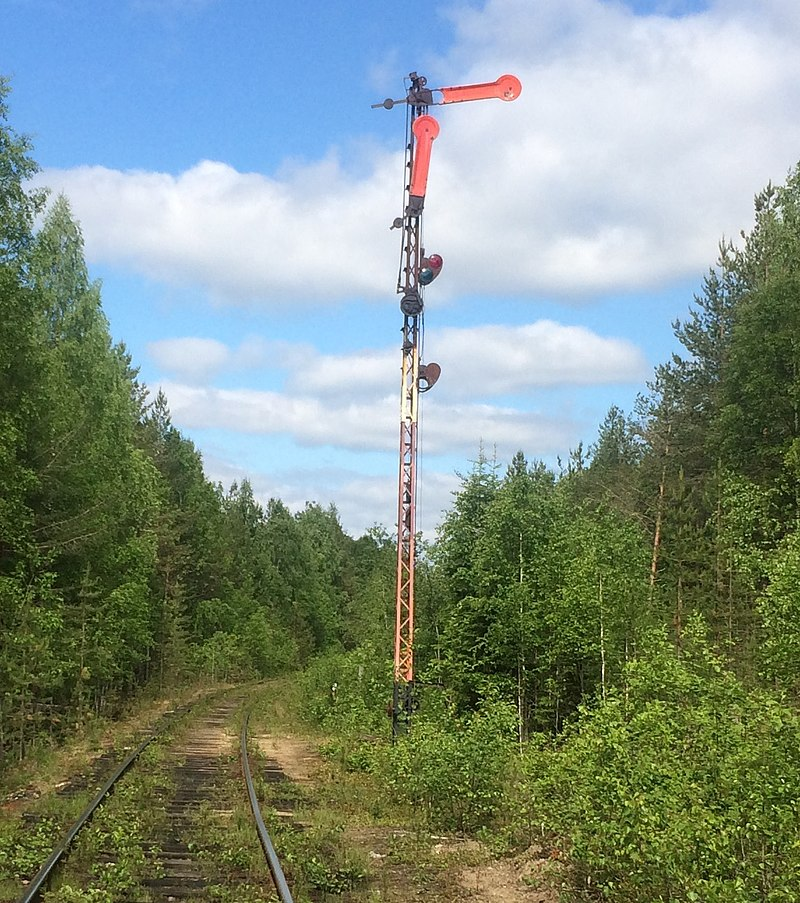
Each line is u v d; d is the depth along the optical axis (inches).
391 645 1086.4
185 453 2480.3
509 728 543.8
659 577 1270.9
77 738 876.6
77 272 1280.8
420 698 782.5
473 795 482.3
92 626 1091.3
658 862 288.8
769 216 1451.8
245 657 2716.5
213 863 371.2
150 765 665.6
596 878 347.6
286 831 435.2
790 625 592.4
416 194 780.6
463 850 427.5
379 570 1808.6
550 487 1006.4
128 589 1202.0
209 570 2549.2
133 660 1440.7
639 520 1417.3
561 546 895.1
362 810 529.7
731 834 283.7
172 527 2064.5
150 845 401.4
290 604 3580.2
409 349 776.3
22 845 377.7
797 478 1002.7
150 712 1309.1
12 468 761.0
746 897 255.6
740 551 966.4
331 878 364.2
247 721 1094.4
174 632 1873.8
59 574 1042.1
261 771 665.0
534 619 860.0
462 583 966.4
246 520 3855.8
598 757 354.3
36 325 933.2
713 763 328.8
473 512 987.9
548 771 426.3
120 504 1177.4
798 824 272.7
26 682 703.1
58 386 971.9
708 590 1180.5
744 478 1107.9
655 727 360.8
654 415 1528.1
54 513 960.9
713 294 1526.8
